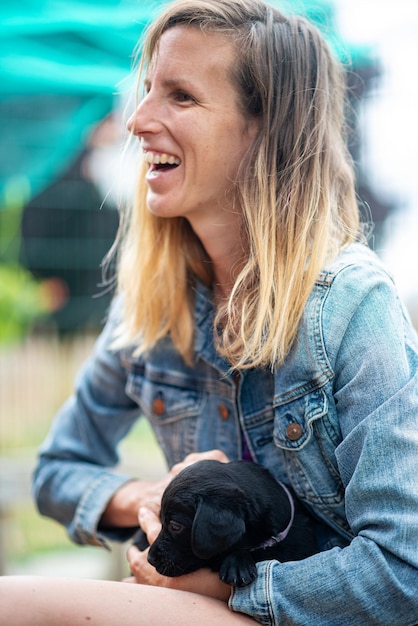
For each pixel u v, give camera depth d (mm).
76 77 4176
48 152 5121
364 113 4133
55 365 7109
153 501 2342
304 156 2164
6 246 6965
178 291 2398
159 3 2479
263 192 2146
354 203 2322
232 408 2281
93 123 4855
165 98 2203
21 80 4195
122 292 2707
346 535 2102
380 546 1849
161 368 2430
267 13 2246
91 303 6922
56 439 2789
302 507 2186
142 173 2465
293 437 2061
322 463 2059
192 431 2369
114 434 2781
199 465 2102
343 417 1993
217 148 2180
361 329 1993
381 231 5188
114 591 1910
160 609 1897
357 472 1894
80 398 2775
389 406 1897
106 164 6102
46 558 6164
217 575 2031
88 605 1867
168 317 2424
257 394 2230
